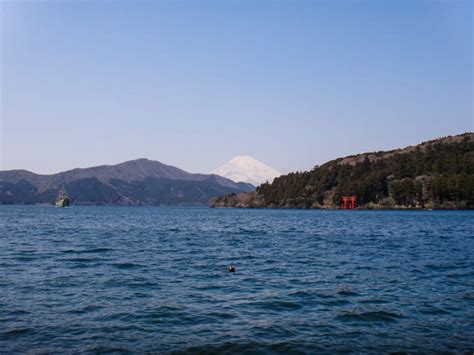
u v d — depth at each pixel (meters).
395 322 17.16
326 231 73.94
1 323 16.67
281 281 25.50
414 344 14.76
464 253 39.75
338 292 22.41
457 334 15.74
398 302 20.27
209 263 32.97
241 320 17.42
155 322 17.08
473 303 20.06
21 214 177.88
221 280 25.81
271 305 19.77
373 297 21.25
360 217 146.25
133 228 81.06
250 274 27.98
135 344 14.62
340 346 14.55
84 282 24.73
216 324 16.88
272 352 14.05
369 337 15.43
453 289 23.12
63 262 32.59
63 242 49.66
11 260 33.44
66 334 15.53
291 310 18.94
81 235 61.59
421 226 89.44
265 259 35.56
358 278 26.45
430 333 15.85
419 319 17.55
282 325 16.78
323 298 21.08
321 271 29.22
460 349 14.31
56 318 17.41
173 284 24.47
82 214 182.75
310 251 41.69
